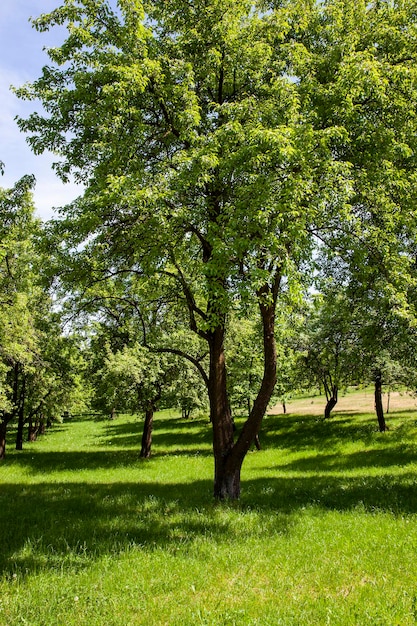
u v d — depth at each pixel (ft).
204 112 39.24
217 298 31.14
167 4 38.52
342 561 22.38
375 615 16.80
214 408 40.29
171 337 77.82
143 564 22.21
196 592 19.29
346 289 44.42
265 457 80.48
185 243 38.83
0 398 81.76
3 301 57.62
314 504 35.37
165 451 95.35
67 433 164.25
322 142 30.50
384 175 33.35
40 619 17.01
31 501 39.45
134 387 82.28
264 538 26.27
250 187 29.99
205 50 37.99
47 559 22.86
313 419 107.04
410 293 37.91
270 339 38.91
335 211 31.83
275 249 28.12
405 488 41.60
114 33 36.35
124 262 41.98
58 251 39.14
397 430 82.58
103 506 36.04
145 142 38.42
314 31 37.83
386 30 35.76
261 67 38.06
